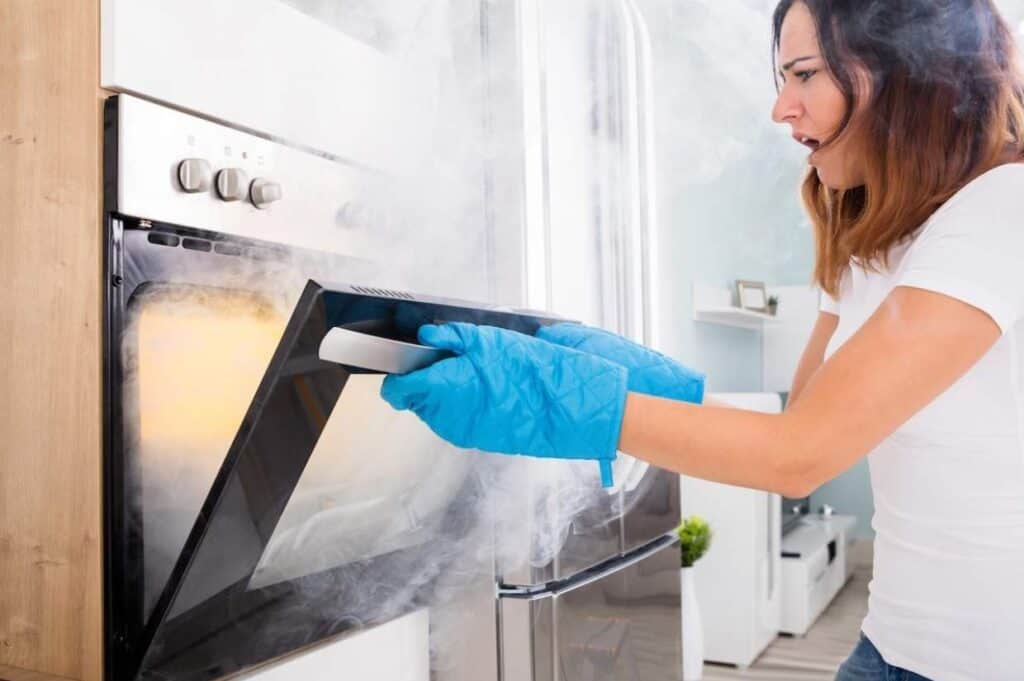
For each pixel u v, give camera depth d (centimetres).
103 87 86
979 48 87
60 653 91
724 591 352
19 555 93
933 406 92
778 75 100
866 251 93
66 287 90
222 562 85
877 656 105
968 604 94
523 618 129
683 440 78
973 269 78
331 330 73
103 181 87
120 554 88
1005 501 91
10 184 93
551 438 80
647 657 162
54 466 91
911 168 88
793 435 76
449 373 78
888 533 102
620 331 155
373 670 115
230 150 95
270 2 101
